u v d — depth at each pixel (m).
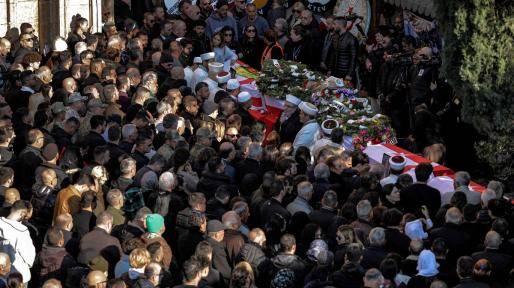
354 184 18.94
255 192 18.11
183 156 18.97
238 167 19.72
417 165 19.25
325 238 16.84
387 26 29.53
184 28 29.05
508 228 17.56
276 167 19.19
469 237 16.81
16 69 23.95
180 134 21.06
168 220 17.48
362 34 31.83
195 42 28.33
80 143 20.42
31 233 17.27
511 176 20.98
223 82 25.23
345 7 32.12
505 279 16.03
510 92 19.86
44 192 18.09
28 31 26.86
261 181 19.56
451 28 19.67
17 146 21.81
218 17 30.38
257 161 19.70
